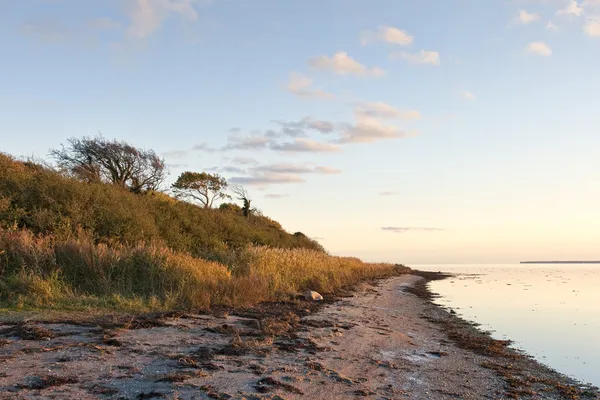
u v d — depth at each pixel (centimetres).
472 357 1163
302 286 2164
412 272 7388
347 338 1182
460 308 2341
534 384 954
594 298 2994
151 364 738
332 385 759
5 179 1994
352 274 3469
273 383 711
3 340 784
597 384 998
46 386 595
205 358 804
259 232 3966
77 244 1464
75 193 2034
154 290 1383
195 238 2598
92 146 3077
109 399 576
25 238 1414
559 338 1538
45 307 1091
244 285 1596
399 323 1606
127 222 2055
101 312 1100
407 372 927
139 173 3250
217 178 5366
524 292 3491
